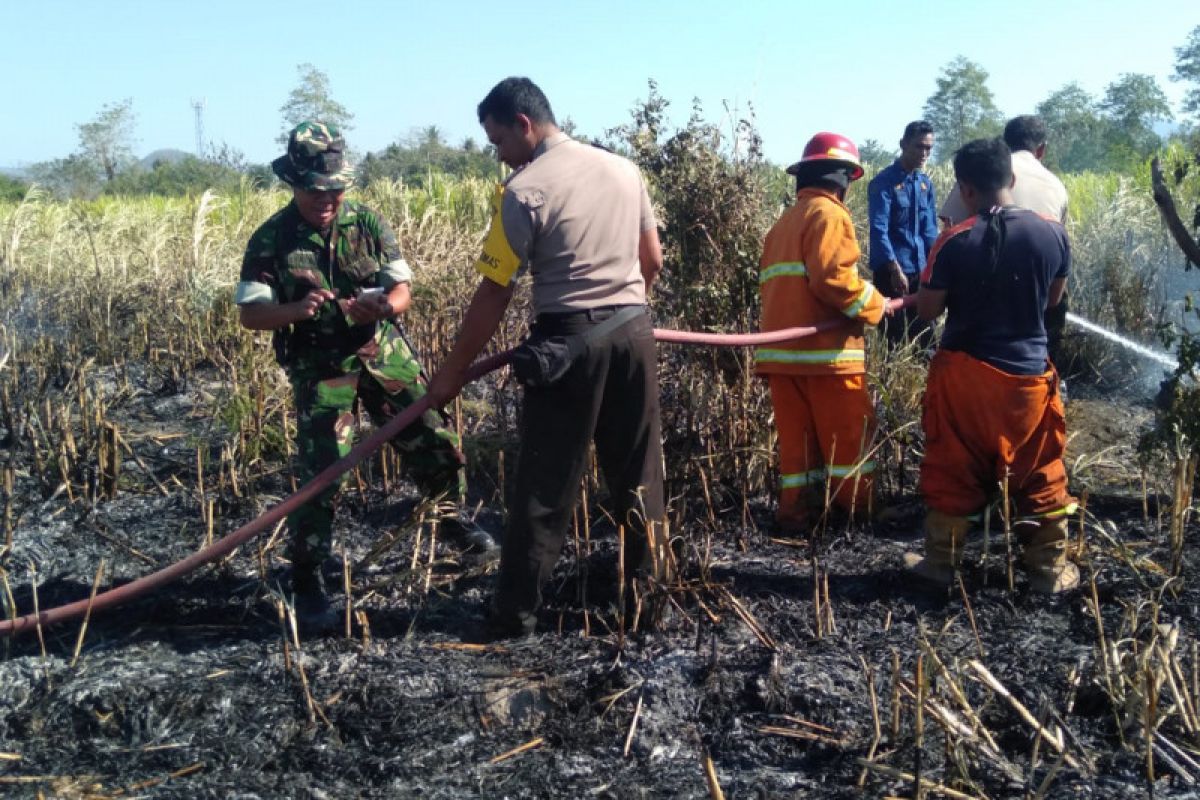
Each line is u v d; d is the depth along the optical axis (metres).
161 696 3.54
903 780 3.04
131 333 8.12
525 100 3.64
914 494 5.36
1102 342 7.57
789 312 4.72
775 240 4.81
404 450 4.31
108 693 3.54
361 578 4.46
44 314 8.34
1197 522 4.85
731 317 5.37
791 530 4.94
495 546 4.58
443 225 9.14
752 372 5.37
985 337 4.08
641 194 3.87
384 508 5.24
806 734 3.30
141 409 7.00
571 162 3.64
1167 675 3.18
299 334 3.99
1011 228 4.03
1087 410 6.82
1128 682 3.30
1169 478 5.39
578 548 4.35
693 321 5.25
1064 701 3.43
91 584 4.48
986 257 4.02
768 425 5.38
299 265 3.90
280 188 12.74
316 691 3.58
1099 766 3.10
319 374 4.01
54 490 5.43
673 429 5.30
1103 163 50.72
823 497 4.95
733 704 3.49
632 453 3.84
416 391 4.26
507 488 5.43
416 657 3.77
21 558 4.71
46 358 7.51
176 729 3.44
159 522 5.11
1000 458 4.10
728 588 4.29
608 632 3.93
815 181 4.72
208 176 26.41
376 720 3.44
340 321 3.99
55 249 9.49
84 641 3.96
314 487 3.75
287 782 3.17
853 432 4.80
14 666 3.72
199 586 4.41
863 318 4.66
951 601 4.18
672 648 3.76
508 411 6.34
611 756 3.28
